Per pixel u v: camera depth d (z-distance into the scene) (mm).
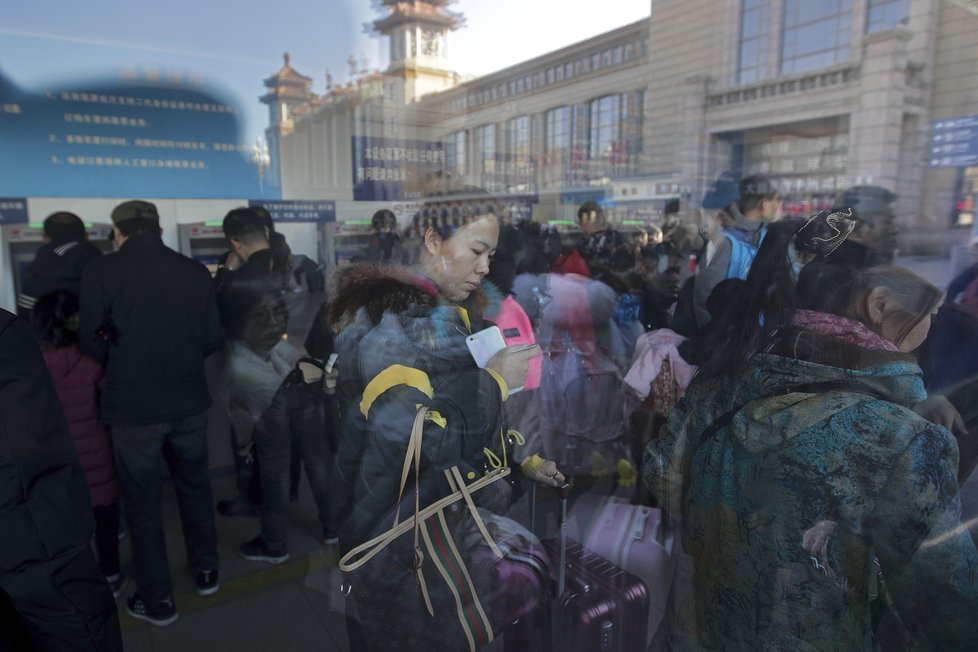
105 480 2025
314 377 1856
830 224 910
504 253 1424
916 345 909
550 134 2371
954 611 768
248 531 2484
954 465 771
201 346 1920
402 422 1073
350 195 1905
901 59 3033
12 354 858
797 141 3025
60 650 892
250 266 2086
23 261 2539
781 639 813
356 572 1118
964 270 1868
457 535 1129
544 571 1275
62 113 1762
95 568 943
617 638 1352
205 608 2041
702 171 3094
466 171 2078
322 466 1752
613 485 1655
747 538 845
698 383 998
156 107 1864
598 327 1833
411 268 1266
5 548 825
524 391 1356
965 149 3045
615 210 2840
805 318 856
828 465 774
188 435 1940
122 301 1733
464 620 1131
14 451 828
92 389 1944
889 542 771
